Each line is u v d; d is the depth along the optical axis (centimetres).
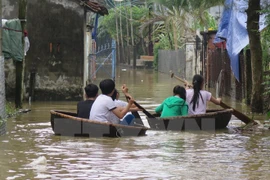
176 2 5978
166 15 6956
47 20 3384
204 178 1324
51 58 3384
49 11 3384
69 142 1806
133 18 9288
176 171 1395
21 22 2742
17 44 2672
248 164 1489
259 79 2694
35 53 3378
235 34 3234
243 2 3166
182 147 1739
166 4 6303
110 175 1346
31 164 1465
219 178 1327
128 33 9269
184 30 6462
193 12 5638
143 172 1379
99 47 10162
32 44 3375
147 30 9150
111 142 1809
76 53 3400
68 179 1306
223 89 3978
